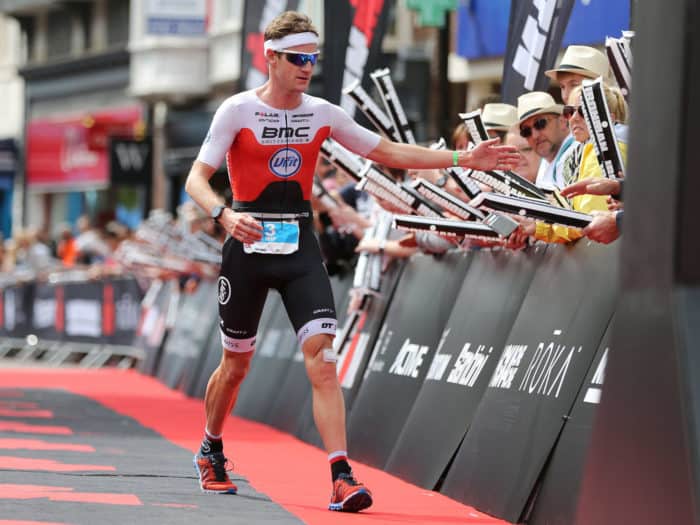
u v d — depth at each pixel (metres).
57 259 43.81
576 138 11.38
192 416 21.17
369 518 10.19
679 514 6.64
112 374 33.53
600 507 7.30
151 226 28.28
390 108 13.42
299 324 10.83
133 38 55.81
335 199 16.66
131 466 13.20
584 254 10.84
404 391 14.23
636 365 7.11
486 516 10.90
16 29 69.62
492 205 10.66
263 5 24.03
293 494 11.59
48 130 65.56
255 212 10.90
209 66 53.19
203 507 10.24
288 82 10.71
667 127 6.93
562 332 10.77
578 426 9.98
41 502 10.08
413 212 13.30
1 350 43.94
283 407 19.11
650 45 7.09
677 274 6.87
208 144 10.91
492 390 11.78
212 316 26.33
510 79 14.90
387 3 19.89
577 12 22.39
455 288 13.77
